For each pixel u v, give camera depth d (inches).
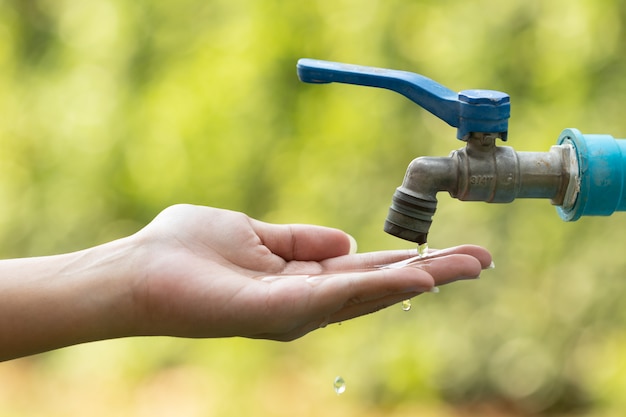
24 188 173.8
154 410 160.7
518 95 145.5
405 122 152.5
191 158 162.4
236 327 57.7
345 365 158.4
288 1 158.1
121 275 58.8
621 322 143.5
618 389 145.0
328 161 155.8
